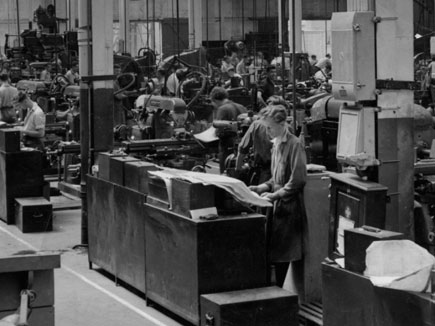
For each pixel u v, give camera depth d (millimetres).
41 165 15039
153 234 9867
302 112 13367
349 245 7633
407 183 8945
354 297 7539
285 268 9734
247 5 44375
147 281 10133
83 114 13172
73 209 16234
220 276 9070
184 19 43094
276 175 9648
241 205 9320
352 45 8562
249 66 31156
